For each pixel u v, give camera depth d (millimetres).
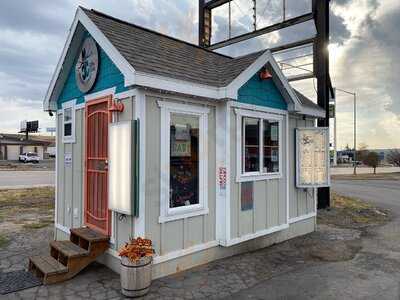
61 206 6707
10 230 7879
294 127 7648
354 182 24062
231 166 5812
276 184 6797
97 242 5047
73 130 6320
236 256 6000
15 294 4324
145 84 4555
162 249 4953
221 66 6512
